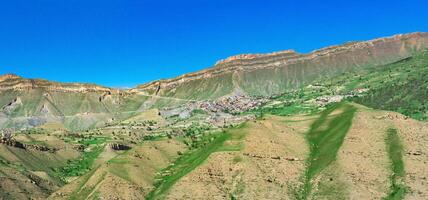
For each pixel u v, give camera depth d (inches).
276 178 7253.9
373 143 7573.8
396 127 7834.6
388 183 6776.6
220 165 7524.6
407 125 7849.4
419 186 6565.0
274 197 6884.8
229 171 7406.5
